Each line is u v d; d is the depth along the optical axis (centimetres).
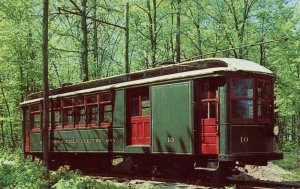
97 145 1633
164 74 1390
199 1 2767
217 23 2775
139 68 3719
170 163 1390
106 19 3381
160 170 1436
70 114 1798
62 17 3002
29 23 2592
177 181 1309
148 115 1423
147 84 1411
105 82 1644
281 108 2636
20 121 3123
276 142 1311
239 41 2625
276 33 2608
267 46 2691
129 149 1477
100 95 1625
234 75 1203
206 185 1228
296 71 2781
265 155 1248
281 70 2655
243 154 1198
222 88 1195
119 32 3578
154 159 1461
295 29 2598
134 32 2956
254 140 1230
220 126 1188
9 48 2680
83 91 1705
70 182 990
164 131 1341
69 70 3431
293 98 2566
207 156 1252
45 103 1413
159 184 1202
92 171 1825
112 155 1698
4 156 2491
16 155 2333
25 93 2961
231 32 2644
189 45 3198
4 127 3772
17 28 2603
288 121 3747
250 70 1235
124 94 1509
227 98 1186
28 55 2783
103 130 1602
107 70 3525
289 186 1162
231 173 1247
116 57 3650
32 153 2169
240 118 1209
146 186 1159
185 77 1271
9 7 2523
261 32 2683
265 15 2614
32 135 2119
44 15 1428
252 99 1238
